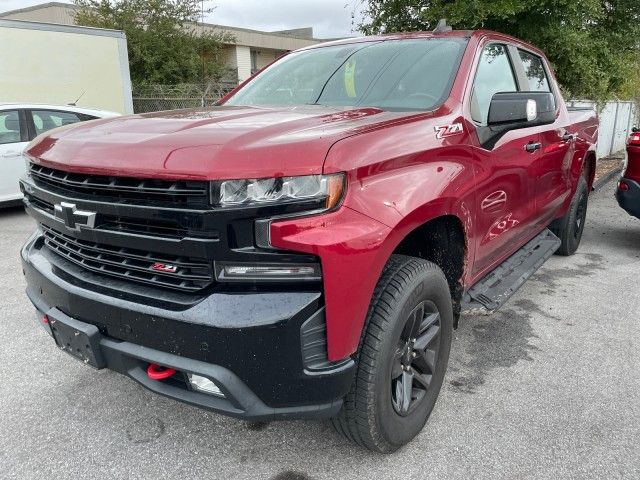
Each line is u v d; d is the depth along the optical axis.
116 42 15.86
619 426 2.81
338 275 1.98
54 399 3.07
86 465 2.54
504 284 3.60
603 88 11.47
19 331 3.94
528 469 2.49
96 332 2.24
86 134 2.46
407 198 2.27
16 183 7.94
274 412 2.04
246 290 1.98
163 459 2.58
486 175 3.01
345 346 2.07
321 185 1.96
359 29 10.64
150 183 2.04
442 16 9.09
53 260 2.56
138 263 2.20
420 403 2.65
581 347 3.73
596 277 5.23
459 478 2.43
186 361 2.03
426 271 2.47
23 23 13.92
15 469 2.50
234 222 1.90
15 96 14.03
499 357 3.58
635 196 5.54
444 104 2.86
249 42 38.97
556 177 4.57
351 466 2.52
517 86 3.93
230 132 2.15
